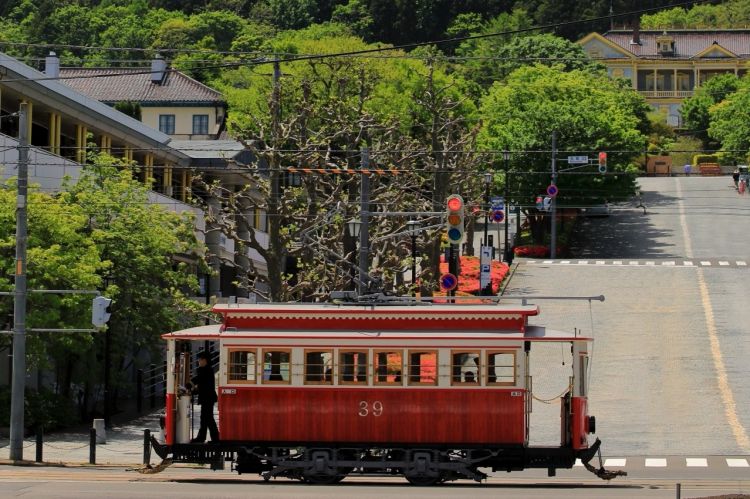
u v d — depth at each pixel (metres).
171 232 150.50
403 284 168.62
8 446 119.94
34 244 129.88
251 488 80.06
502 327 88.06
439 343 87.50
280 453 89.19
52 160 159.50
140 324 143.25
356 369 87.94
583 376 87.81
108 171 152.38
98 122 172.25
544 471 107.25
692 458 115.50
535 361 161.88
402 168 174.75
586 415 88.69
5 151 146.75
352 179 160.12
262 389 88.25
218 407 88.75
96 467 103.94
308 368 88.19
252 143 177.00
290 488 80.62
